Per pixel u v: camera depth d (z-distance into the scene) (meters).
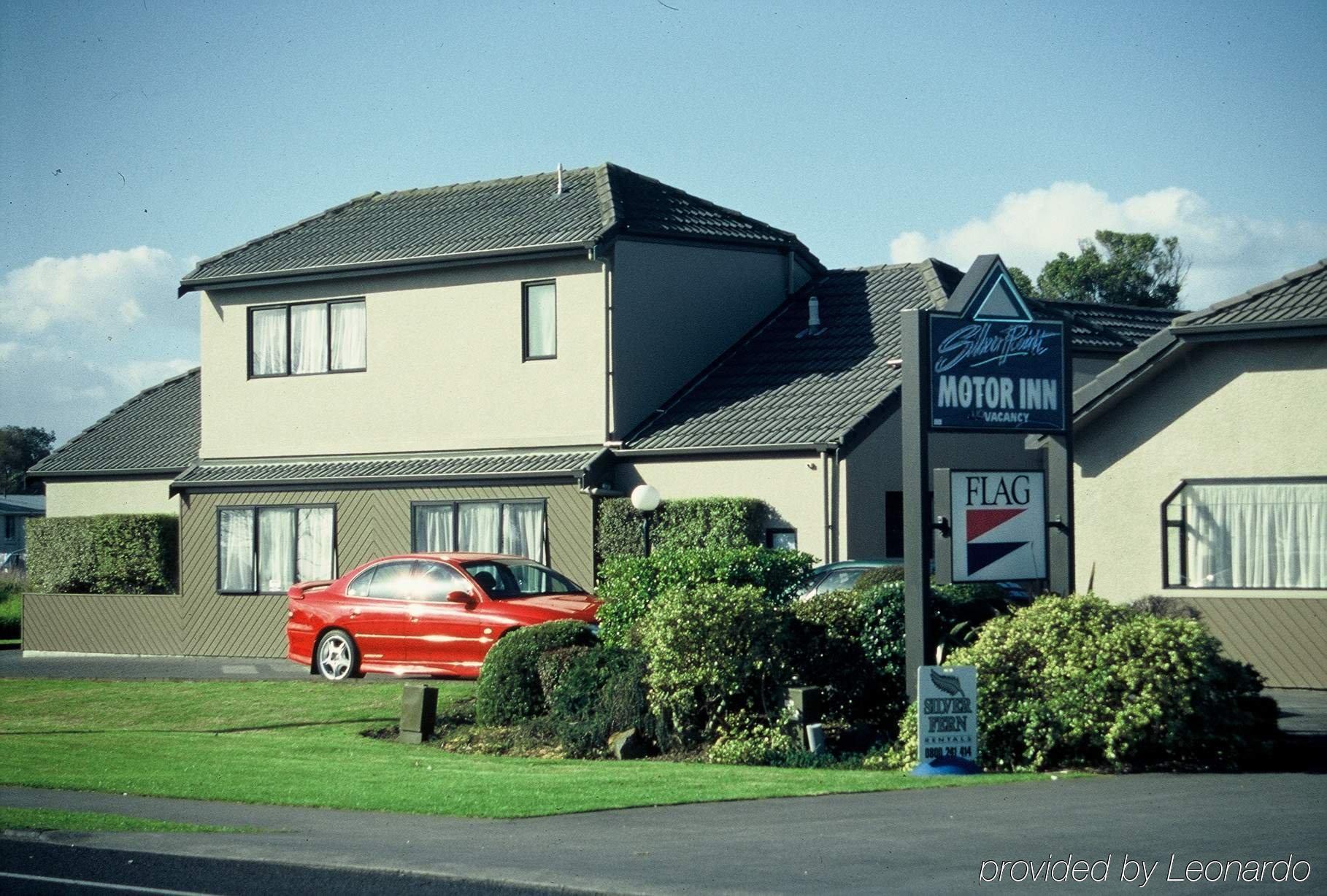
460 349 29.11
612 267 27.58
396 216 32.34
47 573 34.19
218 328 32.03
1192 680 14.09
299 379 31.00
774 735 15.36
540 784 13.19
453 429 29.09
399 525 28.78
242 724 18.83
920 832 10.45
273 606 30.12
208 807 12.27
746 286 30.72
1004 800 11.98
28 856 10.30
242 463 31.59
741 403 27.44
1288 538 20.50
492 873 9.40
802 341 29.39
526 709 17.42
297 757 15.55
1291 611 20.23
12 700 21.66
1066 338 16.06
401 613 22.09
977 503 15.30
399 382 29.78
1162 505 21.52
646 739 16.12
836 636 16.19
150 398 39.12
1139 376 21.45
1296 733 15.88
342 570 29.48
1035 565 15.61
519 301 28.45
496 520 27.69
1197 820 10.75
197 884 9.36
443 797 12.41
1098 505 22.19
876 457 25.31
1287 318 19.91
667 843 10.27
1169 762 14.06
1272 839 9.91
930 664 14.92
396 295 29.86
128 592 33.16
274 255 31.56
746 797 12.30
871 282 31.03
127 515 33.19
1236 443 20.95
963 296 15.41
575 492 26.73
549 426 28.03
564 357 27.94
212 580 30.98
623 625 17.55
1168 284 62.47
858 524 24.80
